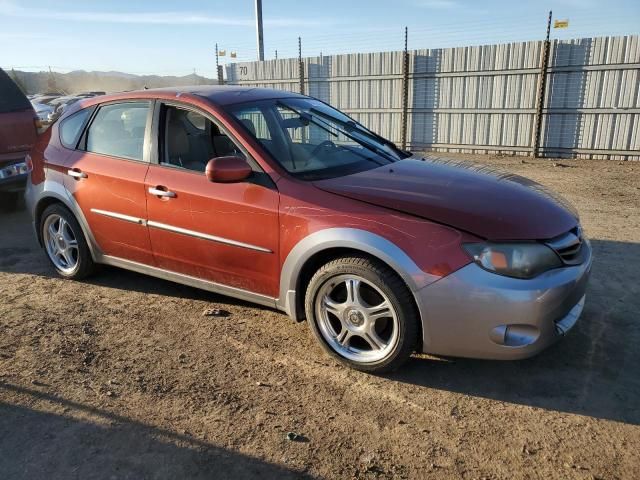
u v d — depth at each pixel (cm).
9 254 579
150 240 412
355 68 1424
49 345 374
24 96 700
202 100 395
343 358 338
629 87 1095
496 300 287
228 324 402
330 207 324
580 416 288
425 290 296
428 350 311
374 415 293
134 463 259
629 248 547
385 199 320
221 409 300
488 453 262
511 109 1232
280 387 320
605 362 338
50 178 473
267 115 402
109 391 318
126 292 466
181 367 344
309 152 383
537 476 246
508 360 313
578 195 807
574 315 322
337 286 334
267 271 356
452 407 298
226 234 365
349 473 250
